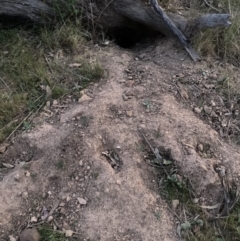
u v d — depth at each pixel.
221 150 1.99
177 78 2.25
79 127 2.00
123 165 1.88
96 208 1.78
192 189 1.88
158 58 2.40
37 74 2.28
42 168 1.89
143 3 2.54
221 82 2.25
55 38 2.45
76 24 2.51
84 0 2.49
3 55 2.39
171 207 1.83
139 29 2.62
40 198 1.82
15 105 2.15
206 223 1.81
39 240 1.72
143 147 1.94
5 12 2.49
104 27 2.57
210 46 2.39
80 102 2.13
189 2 2.71
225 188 1.89
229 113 2.14
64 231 1.74
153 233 1.74
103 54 2.42
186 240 1.76
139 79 2.24
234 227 1.80
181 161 1.91
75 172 1.86
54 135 1.98
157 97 2.14
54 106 2.15
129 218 1.76
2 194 1.82
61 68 2.32
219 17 2.33
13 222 1.77
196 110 2.12
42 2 2.49
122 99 2.12
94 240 1.71
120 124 2.00
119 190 1.80
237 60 2.41
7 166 1.95
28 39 2.48
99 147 1.93
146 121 2.02
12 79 2.28
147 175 1.89
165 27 2.46
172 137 1.97
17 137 2.02
